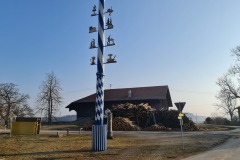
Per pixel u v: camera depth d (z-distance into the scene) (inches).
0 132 1285.7
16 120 1201.4
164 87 2434.8
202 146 804.0
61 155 657.0
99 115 748.0
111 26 776.9
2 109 2235.5
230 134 1239.5
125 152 693.9
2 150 734.5
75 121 2335.1
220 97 3075.8
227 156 602.5
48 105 2234.3
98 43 775.1
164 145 836.0
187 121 1699.1
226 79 2679.6
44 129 1755.7
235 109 2952.8
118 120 1663.4
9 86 2292.1
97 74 764.6
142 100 2321.6
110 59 767.7
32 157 631.8
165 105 2464.3
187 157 610.5
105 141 740.0
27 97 2358.5
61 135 1106.1
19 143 879.1
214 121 2901.1
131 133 1320.1
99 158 611.8
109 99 2411.4
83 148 772.6
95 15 796.0
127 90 2511.1
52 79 2263.8
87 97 2518.5
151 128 1628.9
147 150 725.3
